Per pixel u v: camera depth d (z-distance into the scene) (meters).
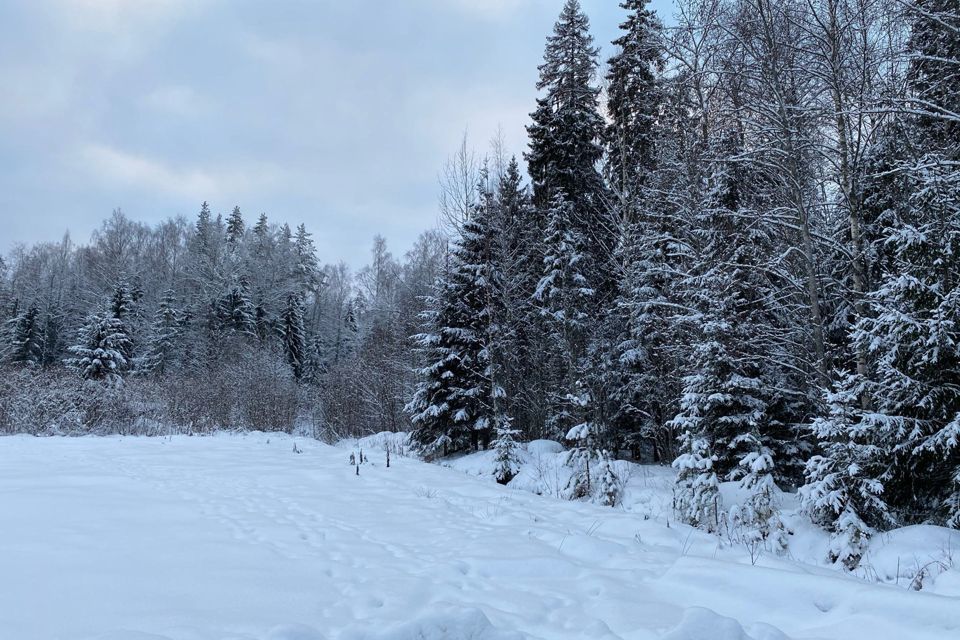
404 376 28.08
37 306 53.91
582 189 21.44
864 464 8.91
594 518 9.63
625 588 5.77
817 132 13.66
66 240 79.62
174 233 72.81
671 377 16.03
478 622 4.32
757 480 10.20
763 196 15.09
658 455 17.44
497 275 19.67
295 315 52.38
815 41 12.55
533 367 21.81
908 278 8.88
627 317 17.84
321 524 8.50
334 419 30.16
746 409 12.28
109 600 5.01
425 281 34.50
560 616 5.05
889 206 13.22
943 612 4.46
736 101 14.30
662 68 19.23
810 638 4.49
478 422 19.30
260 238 73.56
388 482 12.63
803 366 14.16
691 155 16.39
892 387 9.01
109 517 8.27
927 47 12.20
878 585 5.22
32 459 14.62
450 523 8.87
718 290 12.92
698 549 7.60
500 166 22.38
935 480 9.12
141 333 49.00
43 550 6.43
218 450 18.14
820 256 14.73
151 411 26.97
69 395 24.61
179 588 5.41
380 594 5.41
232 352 37.97
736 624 4.46
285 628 4.21
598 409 16.75
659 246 18.00
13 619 4.48
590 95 21.83
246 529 7.98
